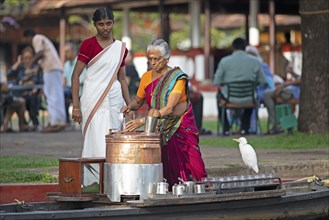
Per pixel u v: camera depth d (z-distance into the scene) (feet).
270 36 125.18
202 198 37.50
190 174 41.57
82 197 39.14
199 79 132.98
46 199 45.21
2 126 94.27
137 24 224.53
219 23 179.11
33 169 52.80
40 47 91.56
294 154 61.93
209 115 128.67
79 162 39.14
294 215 41.50
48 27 166.09
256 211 39.78
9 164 55.11
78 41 169.99
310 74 72.08
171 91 40.63
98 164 39.63
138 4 136.67
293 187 43.52
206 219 38.17
